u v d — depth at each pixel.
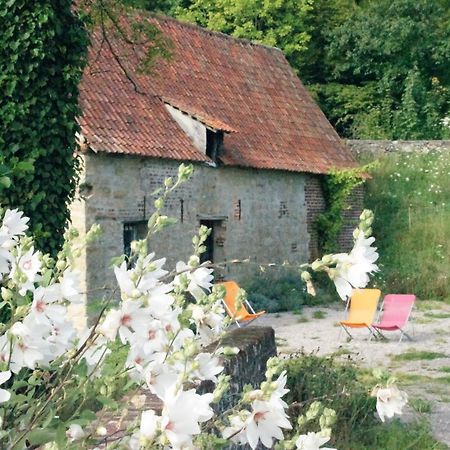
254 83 26.34
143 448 2.33
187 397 2.29
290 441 2.76
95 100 18.64
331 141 27.72
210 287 3.38
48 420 2.68
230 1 38.56
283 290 23.47
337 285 2.79
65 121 10.95
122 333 2.54
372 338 18.70
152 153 18.55
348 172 26.28
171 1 39.97
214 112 23.14
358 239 2.82
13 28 10.67
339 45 40.56
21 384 2.85
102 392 2.82
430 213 29.22
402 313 18.55
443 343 18.22
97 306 2.92
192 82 23.38
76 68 11.09
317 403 2.92
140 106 20.00
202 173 21.03
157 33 15.27
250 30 38.78
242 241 22.95
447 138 38.72
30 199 10.45
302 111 27.55
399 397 2.85
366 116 39.81
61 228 10.84
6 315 7.28
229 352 2.95
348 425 9.98
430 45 40.34
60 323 2.70
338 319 21.48
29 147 10.64
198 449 2.60
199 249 3.38
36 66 10.71
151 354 2.62
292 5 39.31
